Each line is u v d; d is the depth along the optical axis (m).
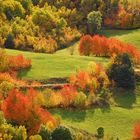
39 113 174.25
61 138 158.12
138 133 183.00
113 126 190.38
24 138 157.50
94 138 176.62
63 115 191.62
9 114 173.25
